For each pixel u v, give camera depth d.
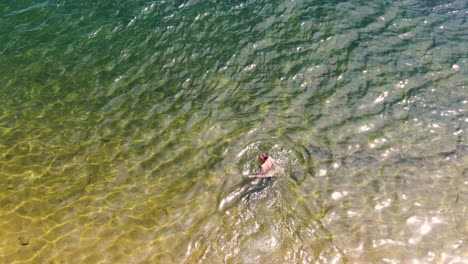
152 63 16.47
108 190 12.09
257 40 17.08
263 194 11.77
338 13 18.14
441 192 11.71
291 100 14.70
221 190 11.95
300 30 17.41
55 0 19.69
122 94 15.26
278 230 10.91
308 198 11.66
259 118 14.08
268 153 12.85
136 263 10.27
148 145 13.40
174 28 17.86
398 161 12.58
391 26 17.45
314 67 15.83
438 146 12.96
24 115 14.52
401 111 14.07
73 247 10.61
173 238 10.82
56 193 12.00
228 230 10.96
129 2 19.23
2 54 17.00
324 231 10.88
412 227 10.93
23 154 13.14
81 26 18.20
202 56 16.59
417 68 15.54
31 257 10.36
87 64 16.52
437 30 17.20
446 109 14.08
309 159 12.69
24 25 18.38
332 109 14.27
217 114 14.32
